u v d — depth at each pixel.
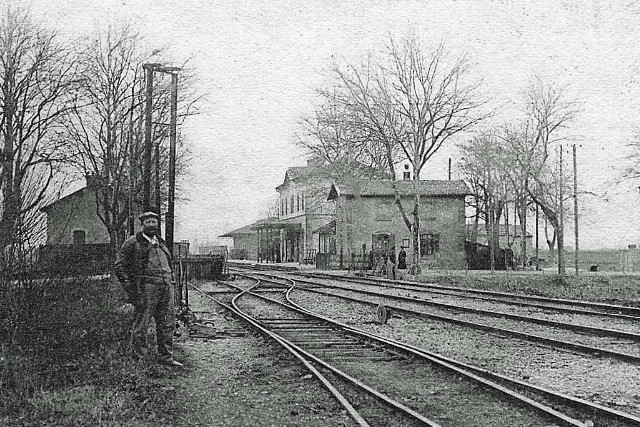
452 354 12.83
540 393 8.87
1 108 28.91
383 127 48.03
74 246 10.72
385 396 8.54
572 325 16.48
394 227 60.84
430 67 47.03
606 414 7.62
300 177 83.62
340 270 58.22
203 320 18.61
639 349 13.38
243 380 10.11
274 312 21.14
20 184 9.30
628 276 41.22
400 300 26.02
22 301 9.11
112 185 34.72
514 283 36.25
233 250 112.44
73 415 7.66
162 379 10.00
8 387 8.33
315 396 8.97
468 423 7.54
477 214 69.56
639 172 42.28
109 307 12.05
